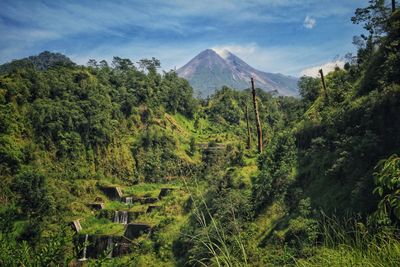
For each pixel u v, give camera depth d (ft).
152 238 163.32
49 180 259.39
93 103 330.54
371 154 98.68
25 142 276.41
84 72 354.54
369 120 109.60
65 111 303.68
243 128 412.77
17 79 295.89
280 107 459.73
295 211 111.75
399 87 104.78
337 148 118.21
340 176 107.24
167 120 395.34
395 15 133.90
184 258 127.54
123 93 375.25
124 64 429.79
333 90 161.38
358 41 174.19
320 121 141.08
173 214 191.31
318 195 110.11
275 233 100.32
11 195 212.02
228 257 12.81
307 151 136.15
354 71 165.07
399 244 13.38
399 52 115.85
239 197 121.39
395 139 97.14
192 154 350.84
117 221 234.17
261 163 147.02
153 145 349.00
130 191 284.00
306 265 15.21
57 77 330.75
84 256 182.50
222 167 167.02
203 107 465.47
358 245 14.05
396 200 13.24
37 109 291.17
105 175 315.78
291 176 127.95
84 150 306.96
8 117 270.46
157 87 419.95
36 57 536.83
